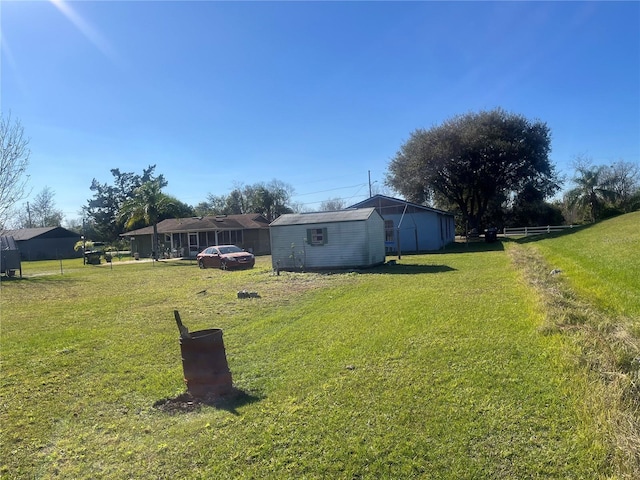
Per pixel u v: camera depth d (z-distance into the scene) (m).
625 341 4.96
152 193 35.34
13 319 10.88
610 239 18.92
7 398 5.36
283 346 6.84
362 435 3.79
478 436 3.61
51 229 58.16
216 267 24.48
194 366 5.01
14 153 25.58
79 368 6.48
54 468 3.72
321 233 19.12
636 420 3.36
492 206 46.44
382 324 7.59
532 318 6.96
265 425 4.16
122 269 27.45
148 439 4.11
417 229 29.83
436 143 36.94
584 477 3.00
